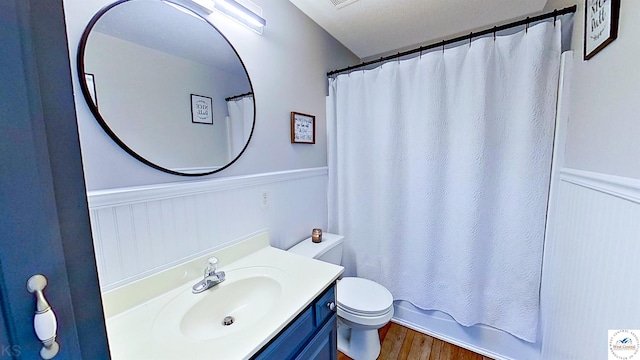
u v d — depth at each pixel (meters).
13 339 0.33
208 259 1.13
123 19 0.88
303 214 1.81
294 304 0.90
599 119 0.85
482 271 1.53
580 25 1.09
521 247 1.41
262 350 0.75
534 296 1.41
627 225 0.66
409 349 1.65
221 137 1.22
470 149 1.45
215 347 0.71
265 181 1.46
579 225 0.98
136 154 0.92
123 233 0.88
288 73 1.59
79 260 0.40
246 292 1.10
